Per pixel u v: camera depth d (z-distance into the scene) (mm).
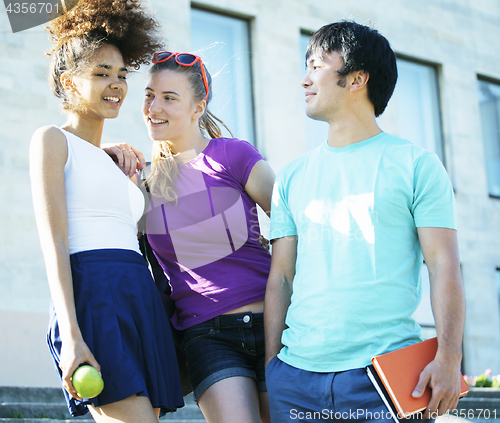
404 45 9266
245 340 2109
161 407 1900
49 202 1766
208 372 2074
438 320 1728
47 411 4004
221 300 2125
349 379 1754
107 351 1736
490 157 9836
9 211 6188
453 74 9641
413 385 1673
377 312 1787
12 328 6012
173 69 2254
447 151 9422
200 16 7742
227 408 1999
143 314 1849
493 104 10070
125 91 2031
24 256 6195
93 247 1839
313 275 1882
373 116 2029
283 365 1896
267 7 8117
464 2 10000
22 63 6496
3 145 6273
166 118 2236
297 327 1889
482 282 9156
